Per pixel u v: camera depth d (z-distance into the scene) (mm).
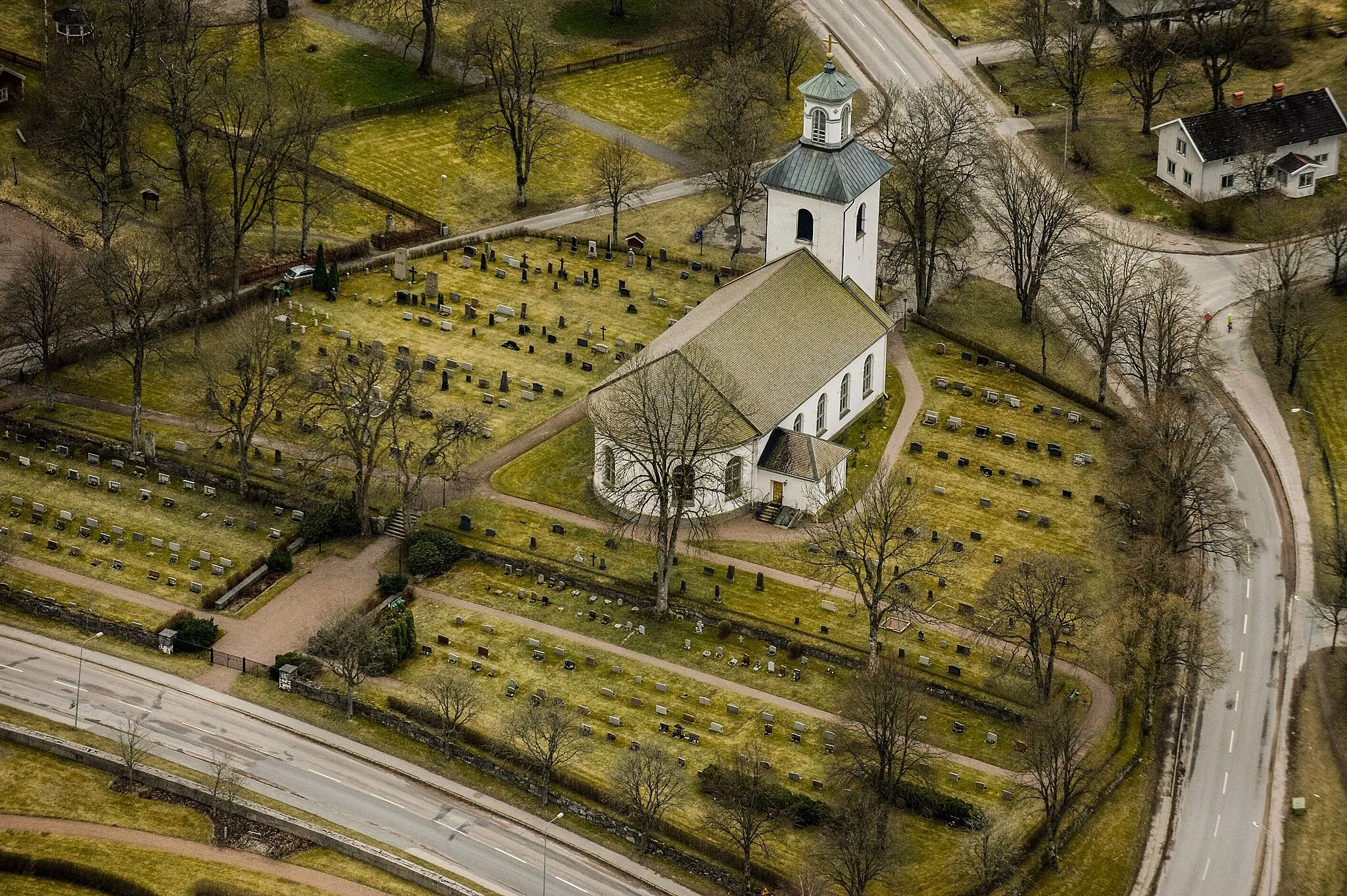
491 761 177875
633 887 165500
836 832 166250
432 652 191875
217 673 190125
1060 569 190375
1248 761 184250
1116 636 186625
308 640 191750
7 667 189500
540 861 168125
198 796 174000
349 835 170000
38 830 170000
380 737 182375
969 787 174875
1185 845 174125
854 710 172000
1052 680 188250
